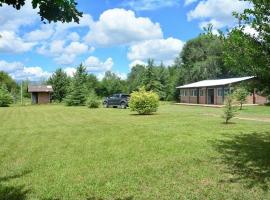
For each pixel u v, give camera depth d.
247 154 11.27
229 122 21.47
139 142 13.96
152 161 10.50
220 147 12.53
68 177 8.90
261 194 7.37
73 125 21.59
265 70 9.12
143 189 7.81
